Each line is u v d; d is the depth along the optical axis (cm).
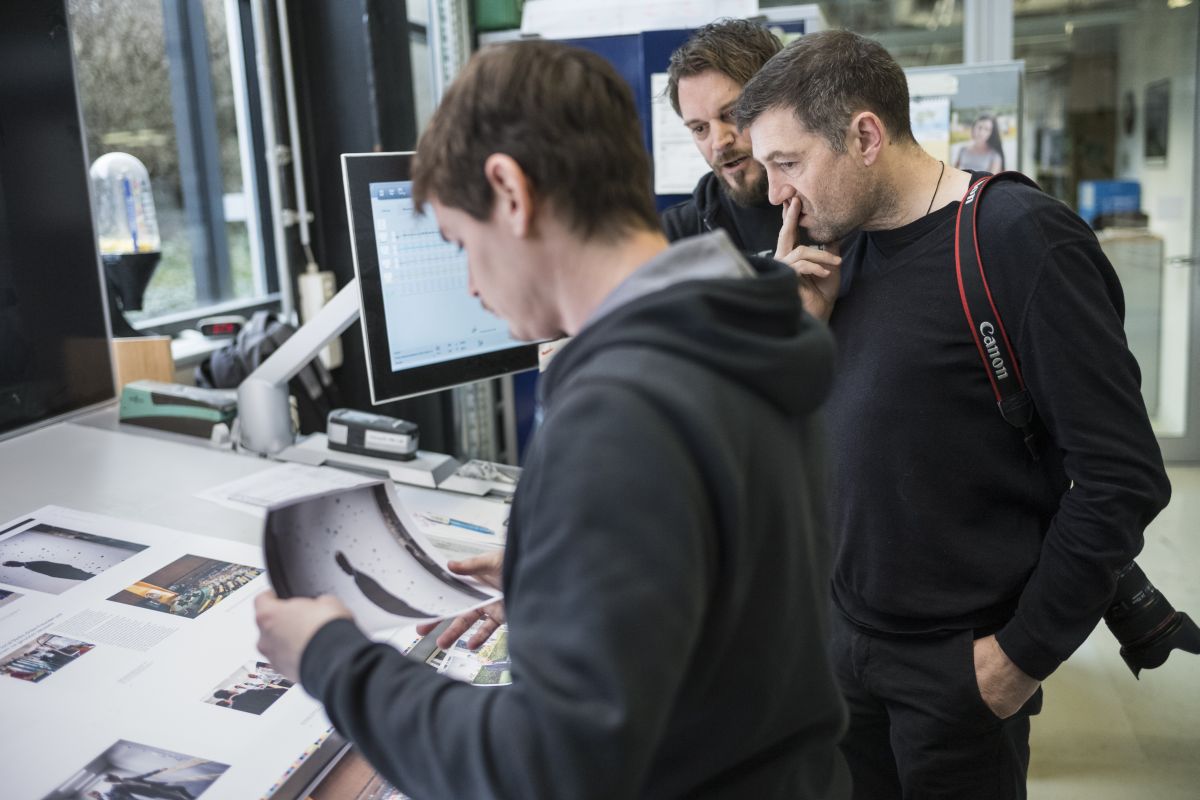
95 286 196
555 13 300
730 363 64
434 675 66
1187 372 425
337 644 68
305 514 92
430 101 328
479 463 170
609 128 68
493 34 319
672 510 58
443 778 61
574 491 58
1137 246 424
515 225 67
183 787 89
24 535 133
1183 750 257
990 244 127
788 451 69
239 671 106
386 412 296
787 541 68
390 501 100
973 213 129
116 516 142
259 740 96
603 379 61
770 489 66
